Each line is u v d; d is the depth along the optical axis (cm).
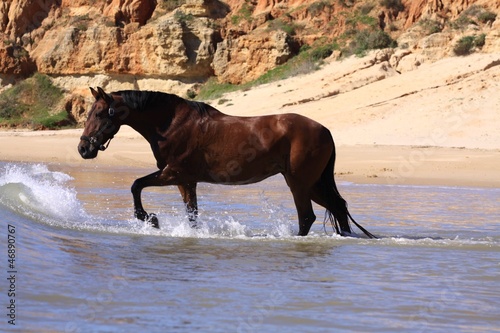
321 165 1235
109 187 2138
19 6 7244
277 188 2255
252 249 1083
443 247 1137
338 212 1256
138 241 1116
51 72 7031
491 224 1462
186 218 1284
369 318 698
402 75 4941
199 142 1220
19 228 1074
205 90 6444
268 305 733
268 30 6444
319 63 5862
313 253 1059
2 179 1619
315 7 6588
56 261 890
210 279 847
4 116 6788
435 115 4028
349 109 4469
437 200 1939
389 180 2522
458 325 684
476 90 4275
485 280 888
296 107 4853
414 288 833
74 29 6950
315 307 733
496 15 5584
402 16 6284
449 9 5975
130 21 6994
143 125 1238
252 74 6325
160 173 1237
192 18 6688
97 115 1235
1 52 7131
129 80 6800
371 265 971
